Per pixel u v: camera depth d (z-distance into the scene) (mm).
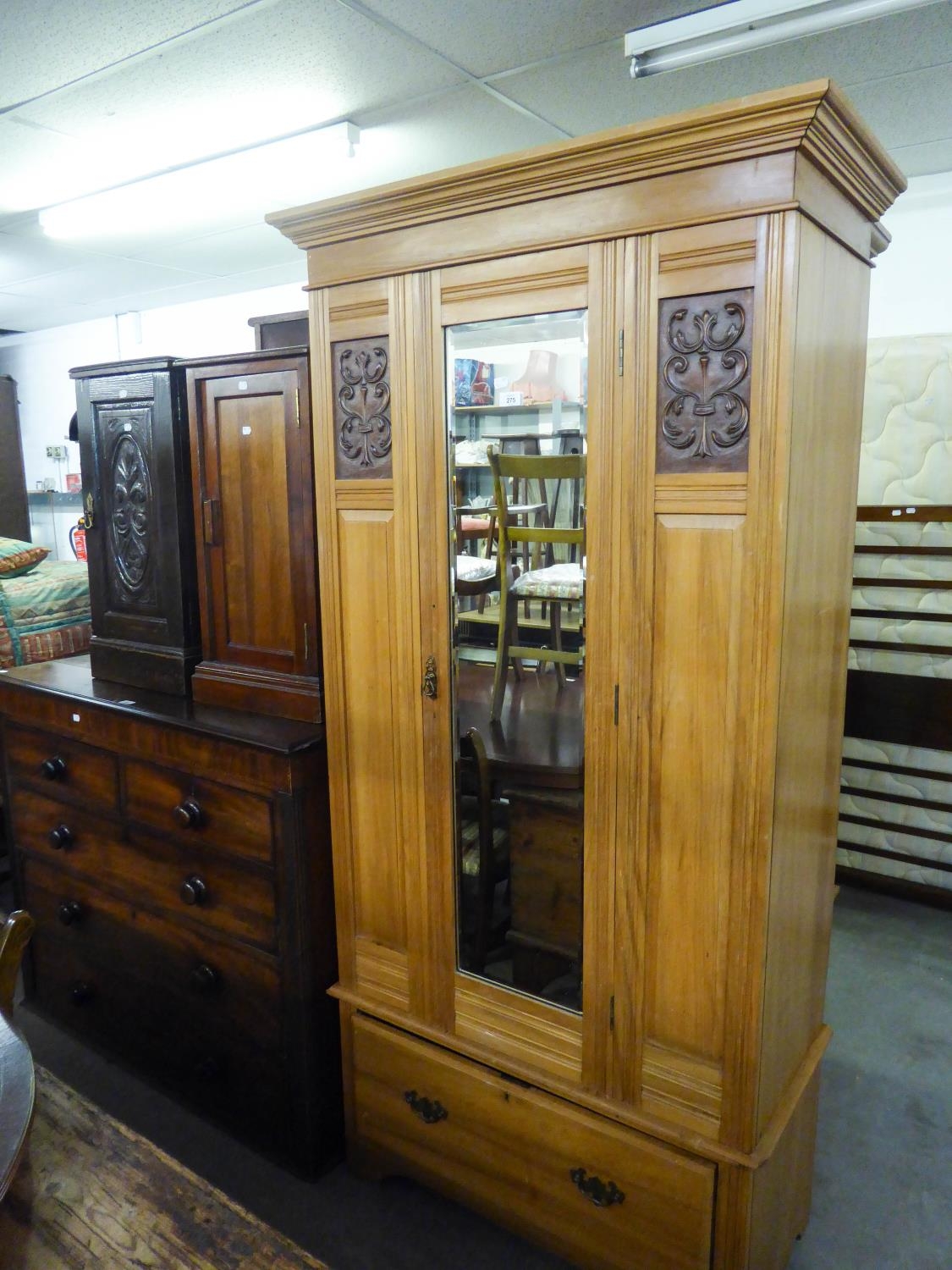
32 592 3100
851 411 1428
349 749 1707
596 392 1304
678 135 1158
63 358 5496
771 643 1215
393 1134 1785
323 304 1591
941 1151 1971
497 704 1503
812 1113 1663
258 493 1841
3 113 2230
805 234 1151
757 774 1257
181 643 2055
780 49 1915
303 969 1795
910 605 3041
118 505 2127
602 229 1262
